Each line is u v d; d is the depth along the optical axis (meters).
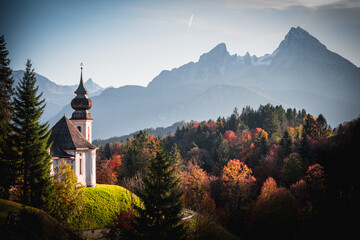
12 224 26.89
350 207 38.97
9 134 42.91
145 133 109.44
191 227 47.22
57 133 60.28
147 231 36.62
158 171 40.03
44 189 40.59
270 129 152.88
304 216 45.06
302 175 87.75
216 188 96.25
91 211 50.66
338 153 46.44
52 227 33.69
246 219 81.94
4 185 40.31
